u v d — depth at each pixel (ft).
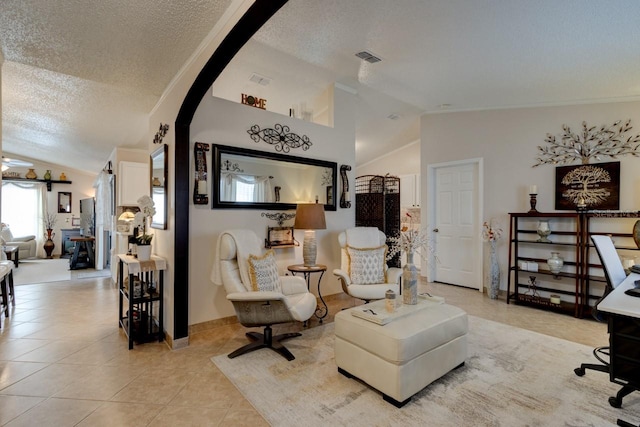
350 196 14.58
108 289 16.46
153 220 11.25
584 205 12.17
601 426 5.75
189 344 9.35
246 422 5.86
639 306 5.58
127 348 9.05
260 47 10.46
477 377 7.44
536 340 9.60
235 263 9.41
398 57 10.48
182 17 6.42
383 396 6.58
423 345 6.65
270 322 8.42
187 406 6.34
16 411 6.15
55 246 28.35
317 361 8.29
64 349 8.98
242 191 11.32
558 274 12.59
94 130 14.65
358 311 7.59
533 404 6.40
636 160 11.86
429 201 17.57
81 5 6.03
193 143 10.14
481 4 7.32
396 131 20.03
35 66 8.38
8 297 12.83
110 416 6.01
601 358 8.33
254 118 11.62
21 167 27.27
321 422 5.86
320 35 9.44
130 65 8.31
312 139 13.32
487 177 15.34
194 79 7.76
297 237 12.90
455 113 16.47
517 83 11.80
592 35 8.20
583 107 12.98
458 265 16.69
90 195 29.76
